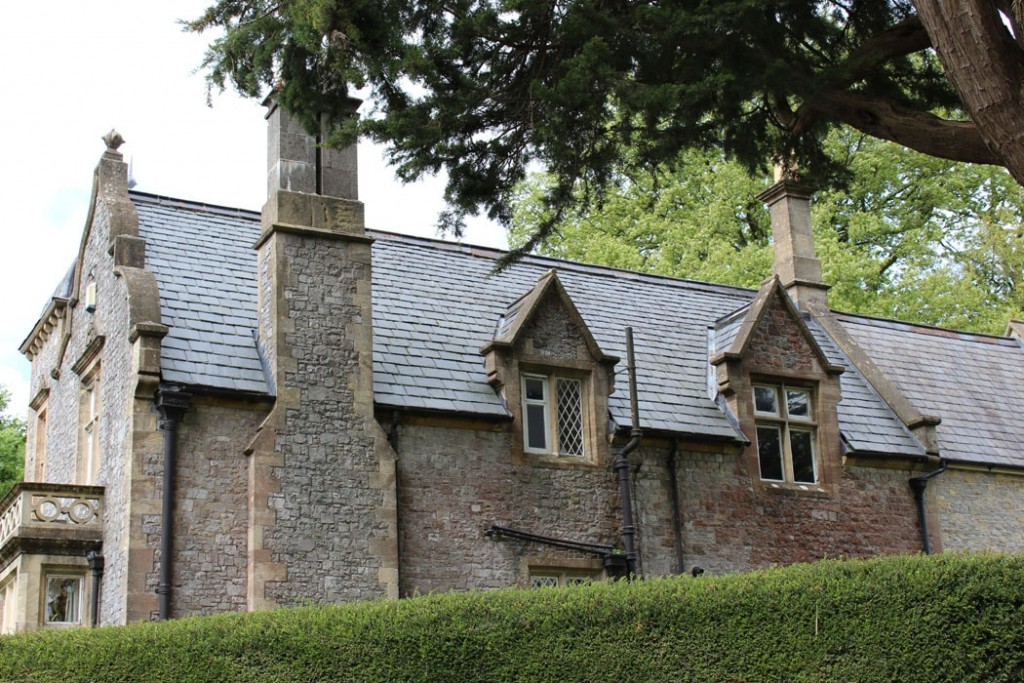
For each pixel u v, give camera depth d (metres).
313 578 15.52
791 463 19.73
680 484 18.62
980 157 12.27
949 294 31.89
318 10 12.39
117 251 17.39
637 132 13.23
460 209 13.62
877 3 13.37
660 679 11.69
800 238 24.03
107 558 15.92
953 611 11.07
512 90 13.38
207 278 18.14
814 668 11.37
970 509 21.05
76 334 19.53
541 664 11.86
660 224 33.91
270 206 17.16
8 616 16.34
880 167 33.81
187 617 13.51
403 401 17.14
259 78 13.32
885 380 22.08
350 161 17.77
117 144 19.42
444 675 11.76
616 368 19.86
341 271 17.08
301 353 16.44
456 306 20.03
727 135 13.77
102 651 11.76
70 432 19.09
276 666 11.63
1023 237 33.38
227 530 15.54
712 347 21.27
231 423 16.03
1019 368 25.28
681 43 12.79
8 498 16.48
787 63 12.63
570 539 17.59
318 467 16.00
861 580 11.55
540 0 12.95
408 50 12.58
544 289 18.52
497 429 17.64
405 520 16.64
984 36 10.55
